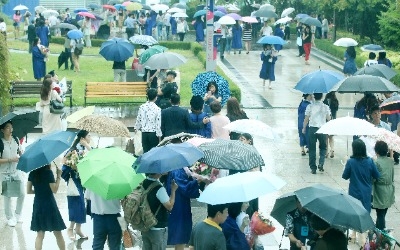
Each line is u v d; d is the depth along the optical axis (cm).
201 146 1015
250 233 852
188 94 2550
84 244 1200
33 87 2264
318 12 4431
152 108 1511
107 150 994
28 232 1267
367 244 980
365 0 3866
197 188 1058
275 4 5016
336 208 798
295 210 900
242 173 873
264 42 2772
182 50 3966
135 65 2669
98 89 2302
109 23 4425
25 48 3784
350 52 2747
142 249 1028
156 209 966
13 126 1280
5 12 5716
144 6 4450
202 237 801
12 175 1263
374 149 1249
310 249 855
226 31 3681
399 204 1443
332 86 1630
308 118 1647
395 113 1736
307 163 1747
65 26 3250
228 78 2661
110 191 934
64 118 2077
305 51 3497
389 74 1797
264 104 2478
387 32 3306
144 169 923
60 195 1467
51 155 1036
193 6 5250
